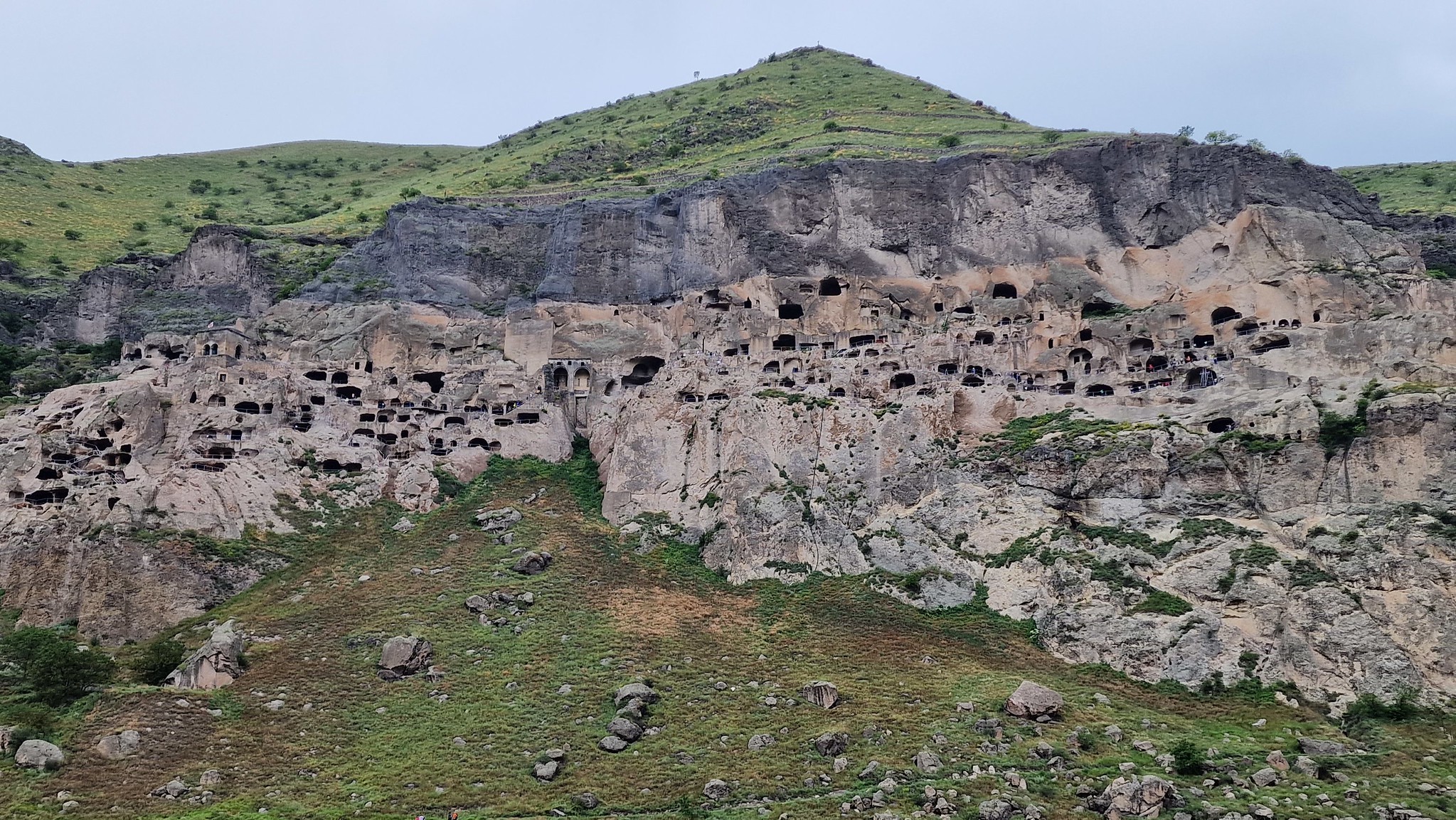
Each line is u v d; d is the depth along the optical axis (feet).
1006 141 508.53
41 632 284.41
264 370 388.57
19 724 236.84
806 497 339.57
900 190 435.12
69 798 215.51
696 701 261.24
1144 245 407.44
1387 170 613.93
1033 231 419.74
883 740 240.94
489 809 218.59
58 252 573.33
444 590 310.24
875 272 425.69
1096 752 237.86
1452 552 276.41
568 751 240.12
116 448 349.20
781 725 250.16
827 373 381.81
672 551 338.75
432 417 393.91
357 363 406.62
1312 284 368.48
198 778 225.76
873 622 301.02
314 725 248.32
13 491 331.98
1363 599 278.67
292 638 286.25
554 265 447.83
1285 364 339.98
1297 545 295.89
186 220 654.94
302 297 440.04
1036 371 375.45
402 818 213.25
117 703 247.91
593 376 415.03
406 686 266.77
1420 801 216.54
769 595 314.96
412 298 438.81
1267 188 398.42
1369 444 300.81
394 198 635.66
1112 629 287.48
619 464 367.04
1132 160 416.26
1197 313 383.04
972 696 260.83
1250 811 210.38
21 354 447.01
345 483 359.87
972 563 319.47
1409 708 256.93
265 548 327.26
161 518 318.45
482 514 352.28
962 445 352.49
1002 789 220.02
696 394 379.55
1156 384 360.89
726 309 425.28
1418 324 329.93
